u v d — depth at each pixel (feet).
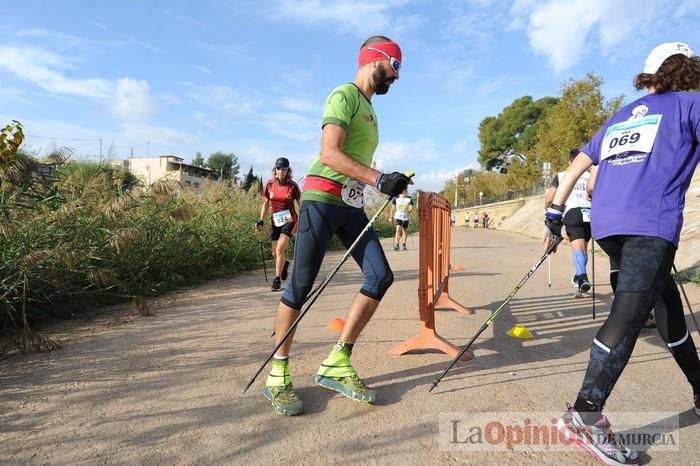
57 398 8.82
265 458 6.85
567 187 8.98
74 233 16.78
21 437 7.37
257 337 12.87
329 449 7.11
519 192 158.30
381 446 7.22
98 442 7.23
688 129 7.18
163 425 7.80
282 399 8.25
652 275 6.82
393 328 14.14
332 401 8.84
